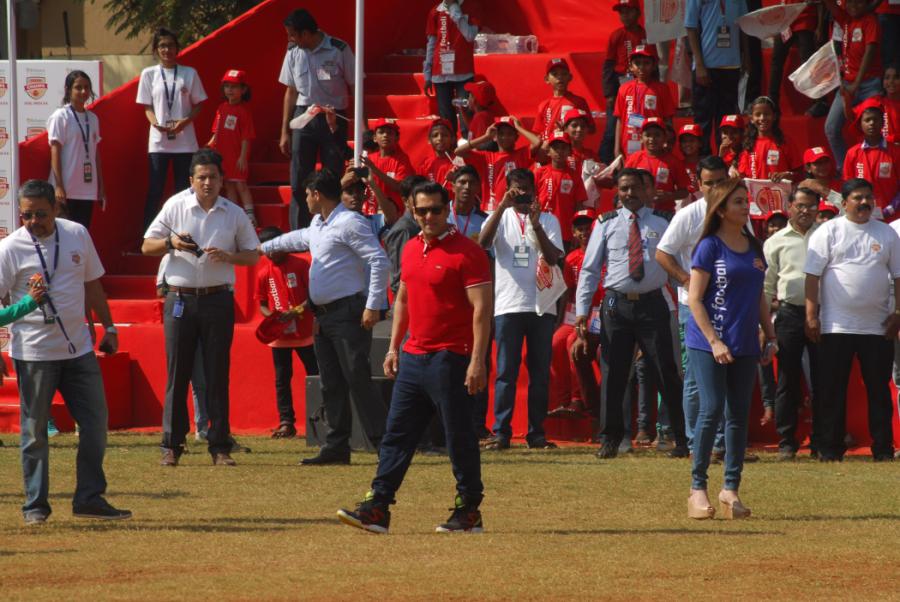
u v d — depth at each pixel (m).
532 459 30.00
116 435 35.53
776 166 36.56
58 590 16.33
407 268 20.20
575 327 32.75
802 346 30.83
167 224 28.52
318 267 29.02
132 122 43.25
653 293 29.62
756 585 16.69
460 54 43.16
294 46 42.44
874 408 30.20
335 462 29.17
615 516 22.47
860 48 39.75
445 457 30.42
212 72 45.03
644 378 32.78
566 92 40.78
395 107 45.97
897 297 29.80
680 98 43.78
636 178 29.77
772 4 46.22
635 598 15.94
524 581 16.84
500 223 32.16
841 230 29.88
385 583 16.69
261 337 30.88
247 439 34.88
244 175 42.81
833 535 20.39
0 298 21.64
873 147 36.22
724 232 21.73
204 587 16.47
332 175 29.31
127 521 21.73
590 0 49.53
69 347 21.56
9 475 27.61
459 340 20.06
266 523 21.58
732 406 22.11
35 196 21.45
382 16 50.47
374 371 32.06
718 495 24.81
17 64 43.59
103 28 73.44
